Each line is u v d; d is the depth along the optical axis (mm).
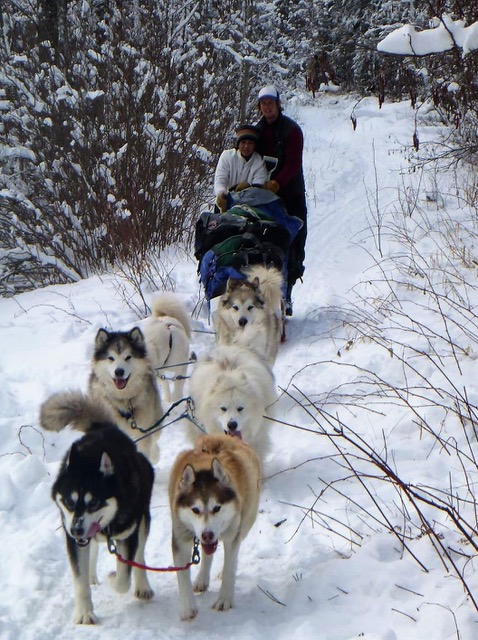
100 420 8383
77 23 14016
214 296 10953
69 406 8328
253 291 10406
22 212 13477
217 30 18062
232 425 8906
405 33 8391
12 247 13648
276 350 10531
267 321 10430
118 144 13594
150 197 13727
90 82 13750
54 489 7523
